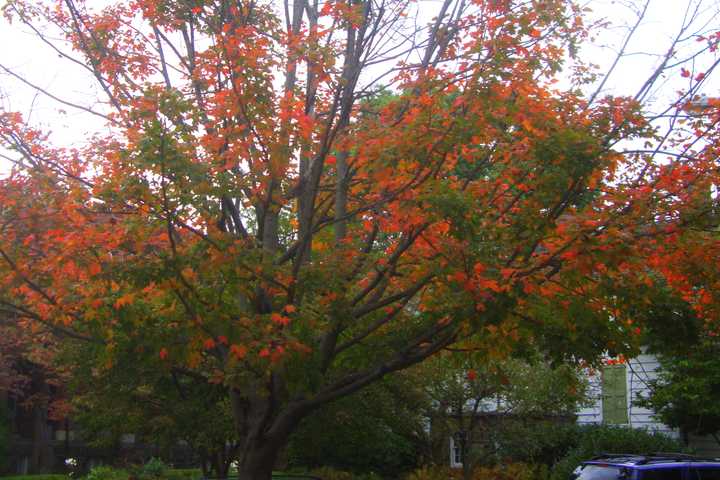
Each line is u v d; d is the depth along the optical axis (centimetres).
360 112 1069
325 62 903
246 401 945
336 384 887
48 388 2809
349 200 1009
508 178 860
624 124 837
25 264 851
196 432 1497
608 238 762
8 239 849
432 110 824
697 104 856
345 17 938
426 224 813
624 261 783
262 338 776
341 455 2131
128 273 771
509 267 801
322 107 1038
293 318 805
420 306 942
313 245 1032
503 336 866
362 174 907
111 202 817
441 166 861
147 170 781
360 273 923
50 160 960
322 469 2078
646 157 847
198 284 846
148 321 826
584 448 1942
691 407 1786
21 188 864
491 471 1902
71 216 830
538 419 1889
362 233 1005
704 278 848
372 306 902
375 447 2025
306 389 808
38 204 849
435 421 1895
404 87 895
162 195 786
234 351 770
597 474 1299
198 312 796
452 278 794
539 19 898
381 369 886
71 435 3192
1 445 2733
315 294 859
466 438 1809
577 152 789
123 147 927
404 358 888
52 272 845
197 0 978
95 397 1553
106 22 996
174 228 880
